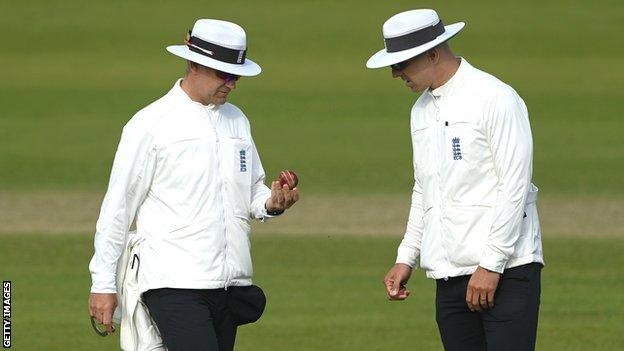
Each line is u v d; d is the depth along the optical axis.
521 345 22.98
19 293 40.66
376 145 74.69
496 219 22.34
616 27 109.56
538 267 23.25
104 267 23.09
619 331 35.34
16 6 116.25
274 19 113.00
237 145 23.67
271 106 86.56
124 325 23.72
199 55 23.20
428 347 33.81
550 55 101.62
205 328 22.97
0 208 57.16
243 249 23.66
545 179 64.19
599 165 67.69
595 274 43.69
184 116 23.34
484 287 22.44
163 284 22.95
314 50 104.31
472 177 22.83
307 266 45.50
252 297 24.14
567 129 78.62
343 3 118.00
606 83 92.81
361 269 45.03
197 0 119.12
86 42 106.31
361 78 95.25
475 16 113.06
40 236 50.91
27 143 75.19
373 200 59.22
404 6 117.06
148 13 114.75
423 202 23.84
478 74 23.17
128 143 23.14
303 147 74.31
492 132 22.53
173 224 23.11
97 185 63.75
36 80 94.69
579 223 53.38
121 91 91.62
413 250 25.05
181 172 23.08
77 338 34.62
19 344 33.78
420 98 23.89
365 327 36.19
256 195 24.25
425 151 23.50
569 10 114.75
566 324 36.25
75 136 77.62
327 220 54.47
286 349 33.62
